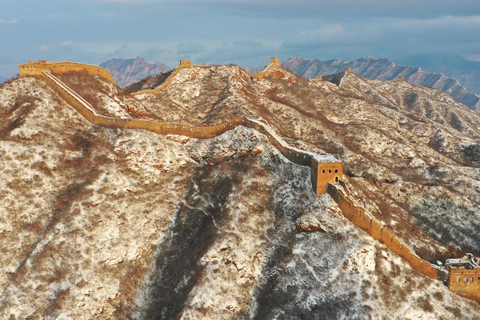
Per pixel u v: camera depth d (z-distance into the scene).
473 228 92.50
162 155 88.75
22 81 97.44
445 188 103.38
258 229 73.50
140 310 65.69
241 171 84.81
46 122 89.56
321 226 68.12
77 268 66.38
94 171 82.25
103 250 69.75
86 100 101.25
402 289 59.91
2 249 67.81
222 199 80.31
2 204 72.81
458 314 57.75
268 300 63.75
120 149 87.62
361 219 65.69
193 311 61.41
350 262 62.19
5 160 79.00
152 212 78.88
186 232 76.12
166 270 70.81
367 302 58.28
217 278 65.94
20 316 60.41
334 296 60.50
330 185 71.81
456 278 59.81
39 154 82.19
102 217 73.94
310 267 65.00
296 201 75.00
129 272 69.75
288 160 83.44
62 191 78.44
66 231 69.94
